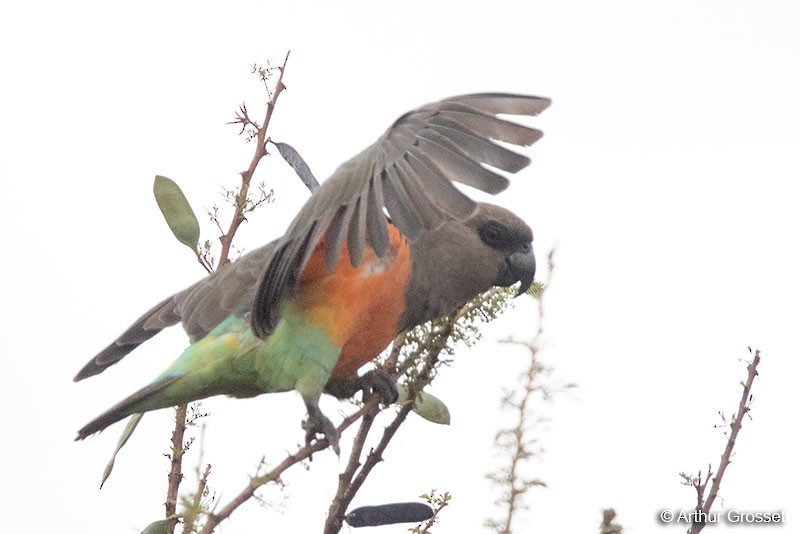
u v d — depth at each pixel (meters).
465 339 7.75
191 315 8.97
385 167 7.05
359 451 7.32
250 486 5.73
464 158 6.59
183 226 8.26
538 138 6.68
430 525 6.70
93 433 8.38
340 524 6.97
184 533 5.06
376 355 9.48
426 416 7.93
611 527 5.04
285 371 8.63
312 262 8.55
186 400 8.77
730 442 6.49
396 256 9.02
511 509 5.23
